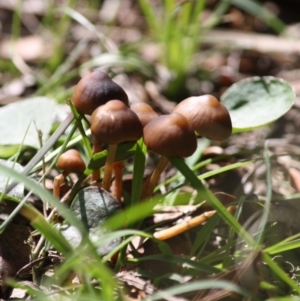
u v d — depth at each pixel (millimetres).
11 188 492
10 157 577
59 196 547
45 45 833
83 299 453
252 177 605
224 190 600
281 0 1004
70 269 487
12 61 764
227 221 478
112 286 454
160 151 484
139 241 527
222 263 504
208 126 500
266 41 843
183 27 753
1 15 942
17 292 489
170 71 768
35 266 496
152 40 768
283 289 500
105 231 495
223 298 487
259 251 476
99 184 537
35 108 579
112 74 697
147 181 516
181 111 505
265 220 491
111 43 751
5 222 487
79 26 893
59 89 718
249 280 481
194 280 499
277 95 572
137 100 721
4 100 723
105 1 977
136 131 489
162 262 515
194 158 610
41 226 465
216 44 876
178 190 587
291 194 581
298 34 911
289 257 521
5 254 499
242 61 845
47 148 503
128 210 503
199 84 788
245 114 575
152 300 480
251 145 662
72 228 498
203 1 748
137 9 961
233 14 956
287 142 663
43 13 934
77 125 521
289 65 854
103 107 490
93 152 525
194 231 544
